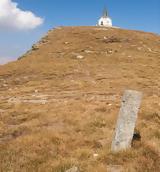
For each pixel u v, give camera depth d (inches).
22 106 1261.1
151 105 989.8
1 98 1710.1
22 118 955.3
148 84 1964.8
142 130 655.1
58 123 831.7
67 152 559.2
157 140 597.9
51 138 634.8
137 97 543.2
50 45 3533.5
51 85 2007.9
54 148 579.8
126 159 503.8
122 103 552.1
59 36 3836.1
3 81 2381.9
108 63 2709.2
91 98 1407.5
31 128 772.6
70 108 1012.5
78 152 540.7
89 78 2162.9
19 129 779.4
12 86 2215.8
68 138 637.9
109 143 587.5
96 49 3191.4
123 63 2701.8
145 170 459.2
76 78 2188.7
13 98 1644.9
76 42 3489.2
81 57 2950.3
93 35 3725.4
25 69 2655.0
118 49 3211.1
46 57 3093.0
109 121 765.3
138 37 3784.5
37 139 631.8
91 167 466.0
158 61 2893.7
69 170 452.1
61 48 3316.9
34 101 1472.7
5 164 502.3
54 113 948.0
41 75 2399.1
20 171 477.1
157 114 811.4
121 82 1987.0
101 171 455.5
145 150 525.0
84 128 725.3
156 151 527.2
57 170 468.1
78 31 3954.2
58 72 2420.0
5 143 638.5
